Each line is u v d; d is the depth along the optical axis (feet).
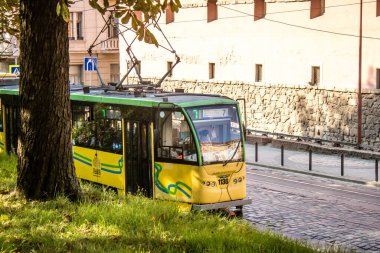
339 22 111.45
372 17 105.60
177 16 148.46
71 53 185.47
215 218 44.39
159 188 60.54
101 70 189.78
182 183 58.75
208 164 58.08
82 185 52.49
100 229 38.29
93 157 69.00
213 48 139.44
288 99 122.31
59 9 33.86
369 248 50.93
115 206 43.75
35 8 43.50
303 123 119.44
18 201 44.34
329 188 79.25
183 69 147.95
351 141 110.11
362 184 82.99
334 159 101.71
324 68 114.93
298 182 83.66
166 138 59.82
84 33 187.01
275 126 125.70
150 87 70.69
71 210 42.34
